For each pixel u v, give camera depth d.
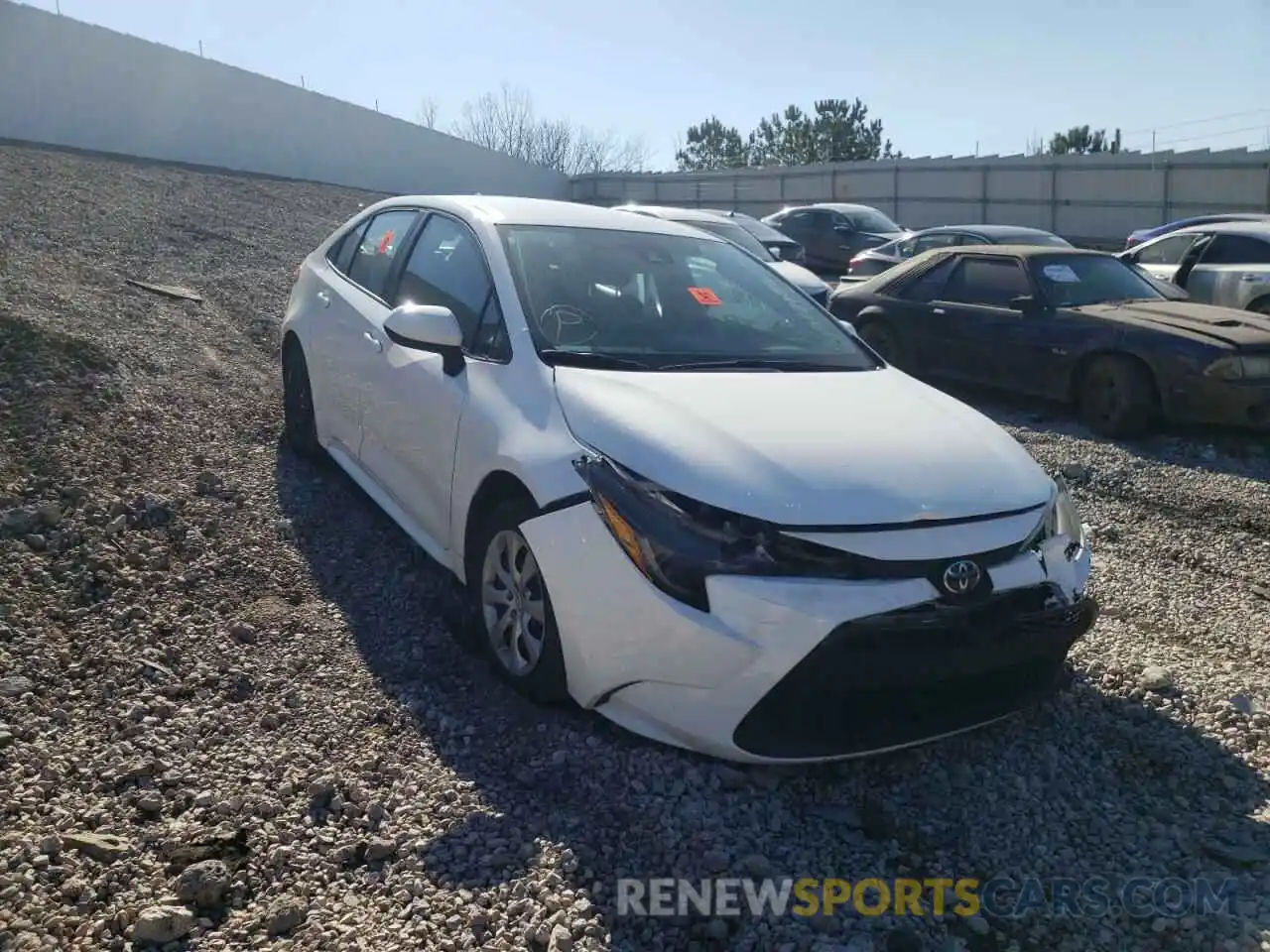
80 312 7.30
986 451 3.63
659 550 3.13
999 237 16.47
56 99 19.61
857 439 3.46
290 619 4.17
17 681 3.51
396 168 29.38
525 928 2.68
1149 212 30.50
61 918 2.60
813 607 2.99
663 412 3.50
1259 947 2.75
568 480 3.41
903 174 35.25
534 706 3.66
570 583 3.32
